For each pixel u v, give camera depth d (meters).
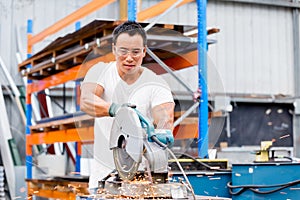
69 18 6.94
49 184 6.83
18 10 9.83
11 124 9.39
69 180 6.45
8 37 9.73
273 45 11.47
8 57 9.66
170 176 3.18
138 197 2.80
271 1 11.38
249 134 10.66
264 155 4.27
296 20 11.64
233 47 11.15
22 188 8.23
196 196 2.96
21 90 9.27
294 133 10.86
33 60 7.35
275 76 11.45
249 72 11.24
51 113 8.92
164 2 6.12
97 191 3.20
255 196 3.95
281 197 3.95
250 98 10.68
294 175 4.02
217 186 4.17
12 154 8.85
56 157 7.85
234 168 4.11
